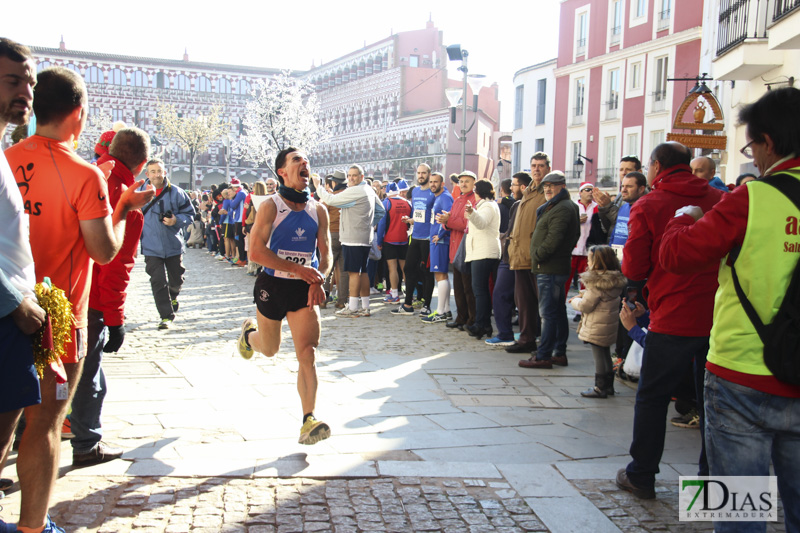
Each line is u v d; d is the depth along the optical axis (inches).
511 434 201.9
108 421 201.8
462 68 695.1
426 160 2434.8
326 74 3223.4
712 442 110.9
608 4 1443.2
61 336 114.4
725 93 764.0
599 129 1486.2
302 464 169.0
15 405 104.7
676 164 167.6
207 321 394.6
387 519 141.3
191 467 165.0
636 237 162.4
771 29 471.5
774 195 103.9
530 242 312.8
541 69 1673.2
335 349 323.0
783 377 100.9
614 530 140.2
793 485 105.6
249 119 2375.7
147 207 356.5
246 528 135.6
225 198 850.8
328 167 3211.1
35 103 132.0
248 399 228.4
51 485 122.6
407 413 219.8
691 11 1240.2
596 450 190.1
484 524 140.9
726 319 108.0
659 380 153.6
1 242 106.7
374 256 487.5
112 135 189.6
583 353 327.9
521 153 1772.9
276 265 180.9
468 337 363.9
